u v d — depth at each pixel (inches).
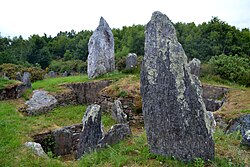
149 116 222.7
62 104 575.5
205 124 201.2
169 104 210.8
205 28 1572.3
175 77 209.6
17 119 423.2
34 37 1899.6
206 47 1444.4
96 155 240.7
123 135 284.4
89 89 624.4
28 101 539.8
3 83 573.3
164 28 219.9
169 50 214.4
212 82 693.9
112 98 512.7
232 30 1512.1
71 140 381.4
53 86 628.1
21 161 260.5
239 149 228.5
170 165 200.8
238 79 720.3
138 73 702.5
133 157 219.0
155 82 218.5
